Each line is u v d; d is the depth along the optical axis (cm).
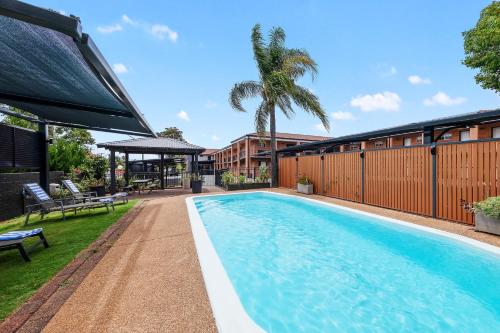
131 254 430
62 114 723
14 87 503
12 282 326
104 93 487
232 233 701
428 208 724
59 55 350
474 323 313
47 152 969
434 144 705
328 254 541
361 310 344
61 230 583
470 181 619
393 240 615
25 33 296
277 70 1519
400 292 387
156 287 316
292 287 404
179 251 446
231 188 1594
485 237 511
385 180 873
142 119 589
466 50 1498
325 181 1203
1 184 734
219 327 236
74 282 327
